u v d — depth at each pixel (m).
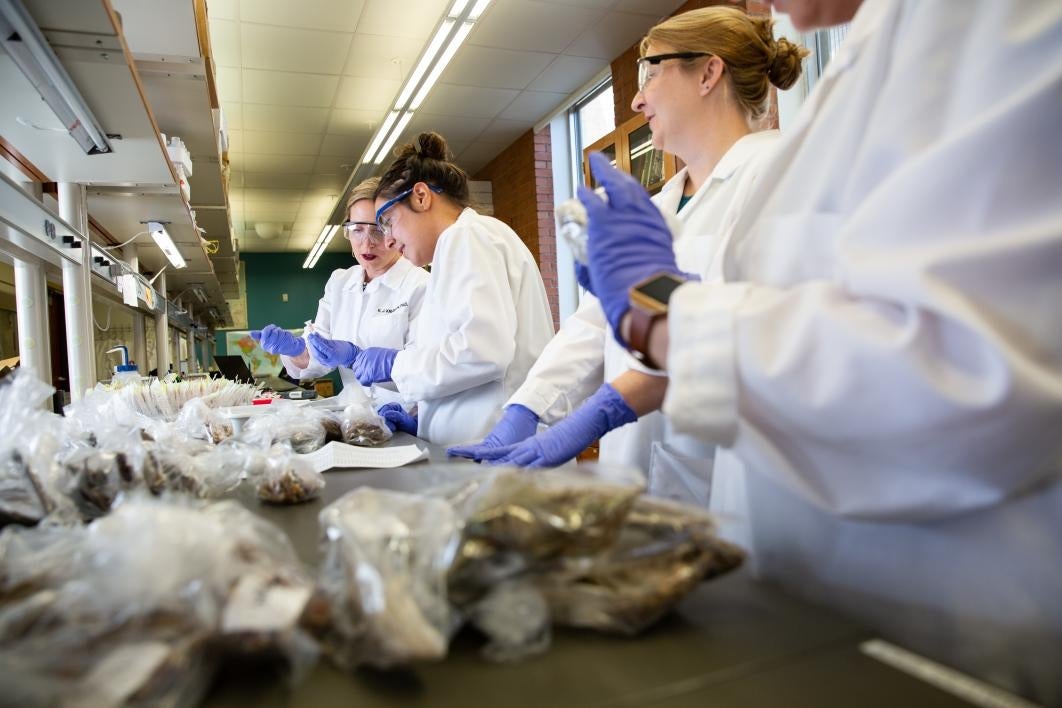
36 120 1.47
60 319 2.81
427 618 0.41
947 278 0.47
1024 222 0.48
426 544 0.45
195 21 1.85
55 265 2.07
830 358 0.49
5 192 1.42
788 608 0.49
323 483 0.94
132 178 2.04
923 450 0.48
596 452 2.83
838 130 0.71
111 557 0.40
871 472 0.55
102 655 0.36
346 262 12.38
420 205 1.83
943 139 0.52
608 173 0.69
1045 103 0.47
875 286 0.50
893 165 0.60
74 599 0.39
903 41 0.63
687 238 1.29
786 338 0.51
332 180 7.48
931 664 0.41
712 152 1.34
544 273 6.07
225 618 0.40
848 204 0.64
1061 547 0.54
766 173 0.80
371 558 0.43
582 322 1.52
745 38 1.26
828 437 0.51
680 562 0.49
